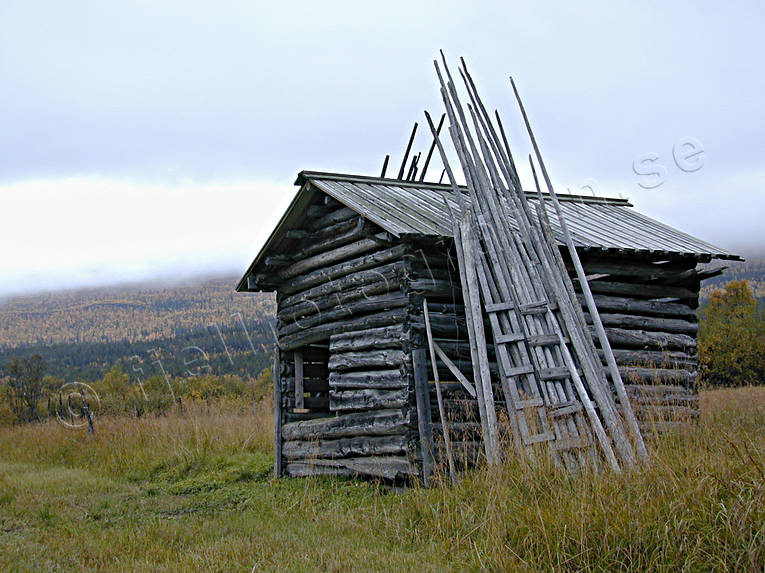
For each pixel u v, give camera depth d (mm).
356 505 9445
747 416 13031
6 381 32156
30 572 6863
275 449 12805
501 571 6297
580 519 6496
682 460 7512
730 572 5750
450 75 11523
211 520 9148
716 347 34781
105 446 15836
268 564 6828
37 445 17141
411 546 7457
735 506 6191
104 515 9984
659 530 6180
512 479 7996
